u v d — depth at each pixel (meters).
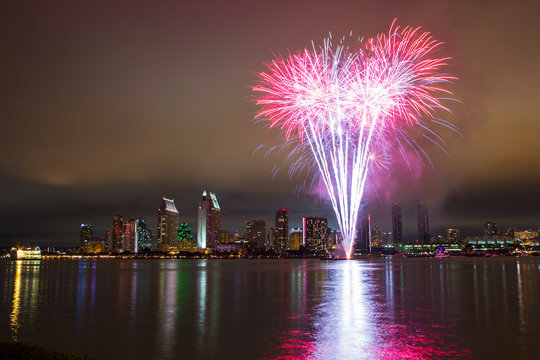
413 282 78.12
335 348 25.12
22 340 27.86
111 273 130.25
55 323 34.28
